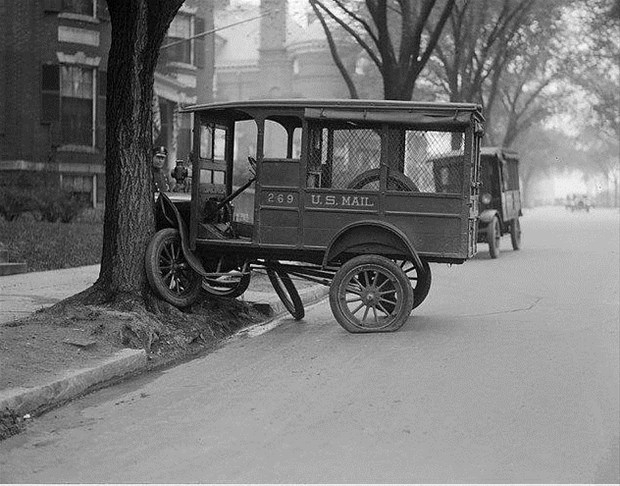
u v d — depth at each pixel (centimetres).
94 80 2892
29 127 2781
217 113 1049
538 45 3594
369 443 552
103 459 527
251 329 1048
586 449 541
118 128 945
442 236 961
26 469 511
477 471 499
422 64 2162
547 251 2433
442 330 995
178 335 903
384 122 956
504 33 3134
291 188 983
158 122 2783
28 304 1095
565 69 4169
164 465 513
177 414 630
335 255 980
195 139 1005
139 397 687
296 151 1188
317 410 633
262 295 1297
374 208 970
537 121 5322
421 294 1109
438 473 495
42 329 821
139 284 943
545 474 495
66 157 2831
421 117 948
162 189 1063
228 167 1094
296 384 720
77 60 2844
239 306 1097
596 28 3188
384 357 830
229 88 5947
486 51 3033
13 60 2766
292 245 986
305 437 566
